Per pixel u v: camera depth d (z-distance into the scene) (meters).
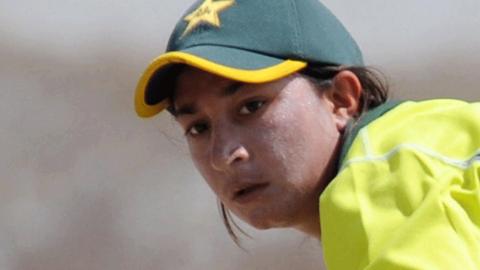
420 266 8.98
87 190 31.02
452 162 9.81
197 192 31.03
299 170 10.54
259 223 10.66
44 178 31.22
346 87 11.03
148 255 29.80
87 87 33.75
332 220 9.79
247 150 10.51
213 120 10.64
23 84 33.53
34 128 32.38
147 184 31.16
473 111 10.23
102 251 29.92
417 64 35.09
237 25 10.77
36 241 29.98
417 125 10.23
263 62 10.55
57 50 35.00
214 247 29.62
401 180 9.62
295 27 10.80
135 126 32.38
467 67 34.75
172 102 11.17
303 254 28.58
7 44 34.69
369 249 9.36
